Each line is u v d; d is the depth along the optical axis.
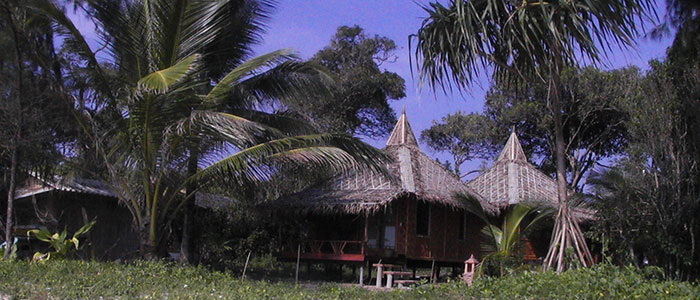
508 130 37.06
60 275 11.68
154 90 13.52
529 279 12.07
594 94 31.33
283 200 19.80
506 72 13.25
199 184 15.78
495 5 11.63
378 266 17.78
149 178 15.27
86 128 15.34
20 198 17.75
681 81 16.73
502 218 22.02
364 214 18.58
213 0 15.10
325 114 32.50
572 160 35.09
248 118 17.16
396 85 34.62
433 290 12.29
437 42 12.39
